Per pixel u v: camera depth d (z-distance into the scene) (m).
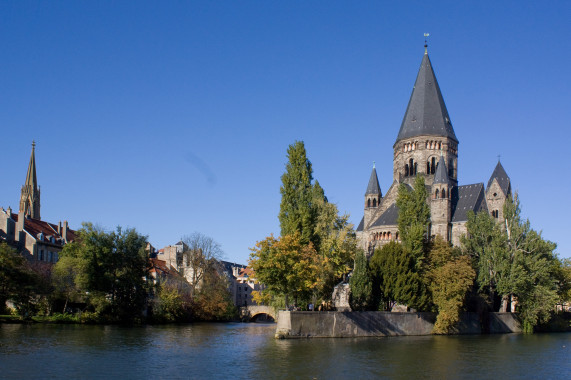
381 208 137.00
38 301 93.88
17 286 84.56
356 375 44.56
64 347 56.78
